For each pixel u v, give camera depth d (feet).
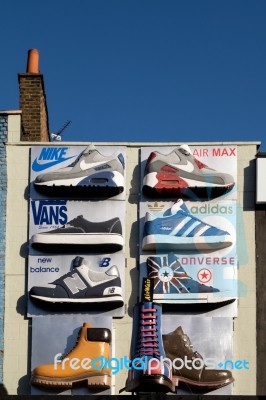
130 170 119.34
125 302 116.78
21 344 116.57
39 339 116.06
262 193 117.91
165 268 116.88
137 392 109.91
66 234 117.80
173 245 117.19
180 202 118.21
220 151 119.24
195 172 118.42
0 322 116.98
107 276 116.88
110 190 118.21
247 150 119.24
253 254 117.39
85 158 119.34
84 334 115.65
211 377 114.73
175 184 118.21
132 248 117.80
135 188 118.93
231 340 115.55
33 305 116.88
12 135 120.67
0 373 116.06
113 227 117.80
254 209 118.21
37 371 115.34
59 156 119.85
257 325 116.26
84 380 114.93
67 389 115.14
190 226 117.50
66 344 115.96
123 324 116.37
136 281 117.19
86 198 118.83
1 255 118.21
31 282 117.19
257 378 115.24
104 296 116.26
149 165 118.62
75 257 117.50
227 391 114.83
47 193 119.03
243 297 116.78
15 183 119.65
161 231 117.29
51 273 117.29
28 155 120.16
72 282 116.88
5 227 118.73
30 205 118.93
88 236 117.50
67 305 116.57
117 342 116.06
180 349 115.24
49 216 118.52
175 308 116.26
